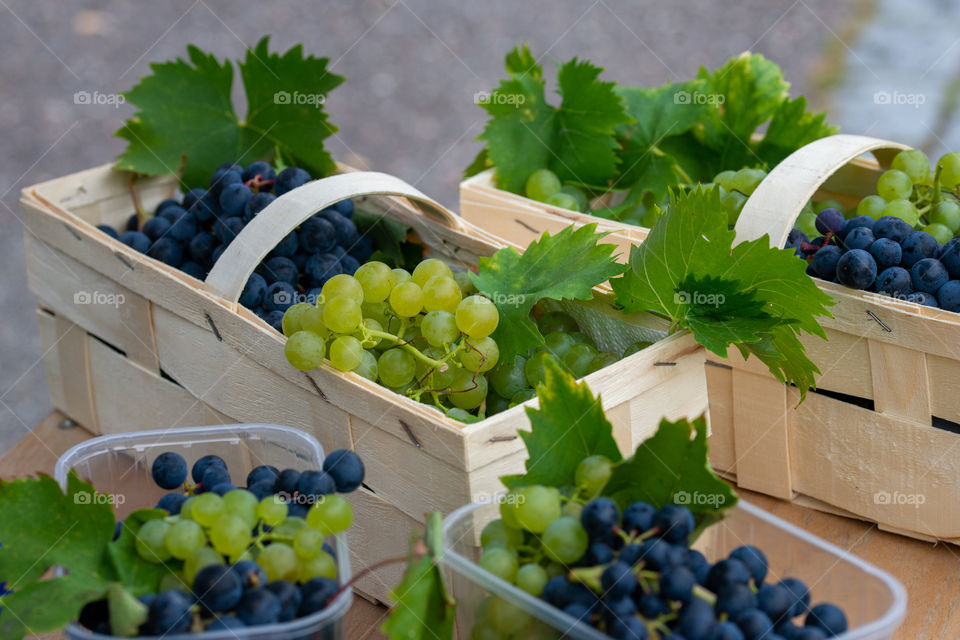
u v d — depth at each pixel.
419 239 1.41
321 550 0.76
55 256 1.35
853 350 1.14
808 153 1.18
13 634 0.69
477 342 1.05
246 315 1.11
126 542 0.76
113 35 3.64
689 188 1.51
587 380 0.98
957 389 1.08
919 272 1.14
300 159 1.57
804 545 0.75
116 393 1.35
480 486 0.93
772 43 3.39
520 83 1.52
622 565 0.67
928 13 2.09
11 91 3.40
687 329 1.07
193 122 1.56
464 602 0.77
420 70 3.52
